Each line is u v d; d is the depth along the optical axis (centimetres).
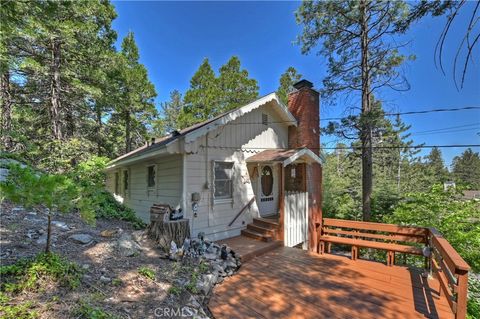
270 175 906
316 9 819
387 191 1227
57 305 255
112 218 727
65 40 1010
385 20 759
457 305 315
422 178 2542
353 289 432
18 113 1165
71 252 395
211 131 697
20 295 257
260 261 572
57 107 1116
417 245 719
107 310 272
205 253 512
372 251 841
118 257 421
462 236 673
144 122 1930
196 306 344
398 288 437
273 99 834
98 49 1177
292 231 762
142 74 1792
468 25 230
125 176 1118
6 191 250
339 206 1369
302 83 945
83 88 1114
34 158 1152
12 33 775
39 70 1001
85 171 532
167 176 726
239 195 774
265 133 868
